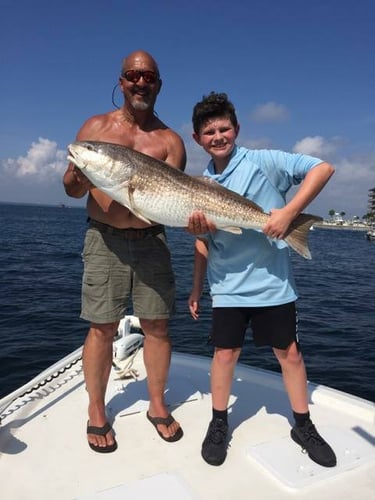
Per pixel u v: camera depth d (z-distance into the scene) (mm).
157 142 3031
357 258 31375
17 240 30969
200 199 2756
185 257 21969
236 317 2863
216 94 2846
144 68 2771
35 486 2449
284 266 2855
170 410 3318
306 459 2674
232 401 3430
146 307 2975
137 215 2744
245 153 2895
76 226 58125
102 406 2910
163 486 2449
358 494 2406
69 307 10078
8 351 6918
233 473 2590
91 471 2592
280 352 2848
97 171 2666
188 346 7344
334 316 10141
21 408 3191
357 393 5613
